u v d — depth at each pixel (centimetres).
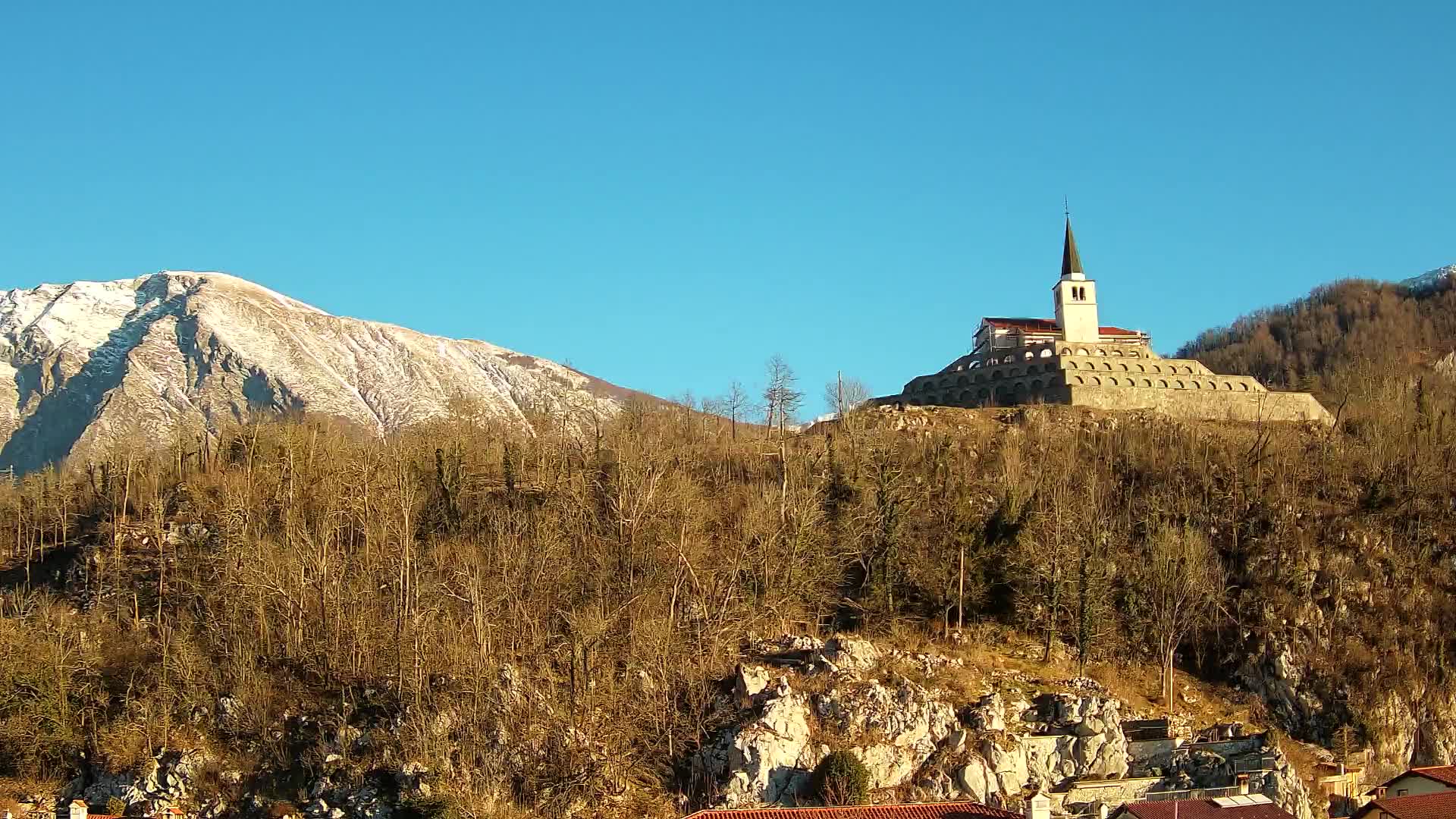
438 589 13975
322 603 13712
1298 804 11762
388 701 12525
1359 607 15288
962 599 14450
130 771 12262
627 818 11256
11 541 17450
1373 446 17775
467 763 11644
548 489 16675
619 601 14025
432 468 17562
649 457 17300
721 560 15062
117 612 14538
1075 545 15075
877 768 11719
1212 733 12738
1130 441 18762
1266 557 15700
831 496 16538
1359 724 14125
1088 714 12275
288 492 16550
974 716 12194
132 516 17225
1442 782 11512
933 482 17088
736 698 12362
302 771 12112
